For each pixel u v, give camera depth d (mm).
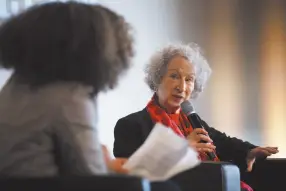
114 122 7602
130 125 5168
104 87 2758
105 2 7590
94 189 2281
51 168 2590
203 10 8297
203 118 8039
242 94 8164
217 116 8102
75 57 2637
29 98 2637
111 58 2736
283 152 8125
